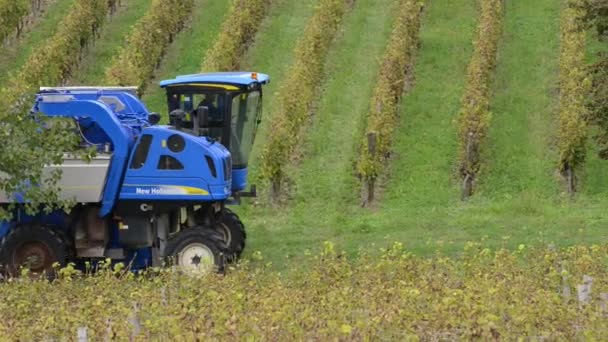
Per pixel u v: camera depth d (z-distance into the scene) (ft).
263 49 355.15
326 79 332.19
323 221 228.63
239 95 190.60
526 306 115.03
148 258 174.81
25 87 276.82
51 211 162.09
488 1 355.97
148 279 165.48
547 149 276.82
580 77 284.61
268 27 373.20
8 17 341.21
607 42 338.54
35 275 168.35
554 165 267.18
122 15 391.65
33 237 167.94
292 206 246.06
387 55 319.68
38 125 154.40
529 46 351.05
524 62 338.95
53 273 168.04
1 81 329.52
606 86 219.00
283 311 111.86
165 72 345.10
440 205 246.06
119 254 172.96
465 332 105.19
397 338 105.50
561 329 108.27
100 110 168.66
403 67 317.63
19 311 125.18
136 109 181.57
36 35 367.45
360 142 278.05
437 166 269.03
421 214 231.71
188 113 190.70
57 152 154.92
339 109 306.55
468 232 209.67
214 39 366.43
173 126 181.27
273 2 396.78
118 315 118.01
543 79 325.62
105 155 167.63
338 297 123.85
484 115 269.85
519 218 222.28
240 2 357.82
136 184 170.71
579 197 249.34
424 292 126.31
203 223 180.86
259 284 141.18
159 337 106.63
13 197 166.61
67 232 172.65
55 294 135.64
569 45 317.01
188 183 171.22
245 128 193.26
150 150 170.81
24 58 348.38
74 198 165.68
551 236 202.90
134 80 303.68
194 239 169.27
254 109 195.83
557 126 289.74
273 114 290.35
